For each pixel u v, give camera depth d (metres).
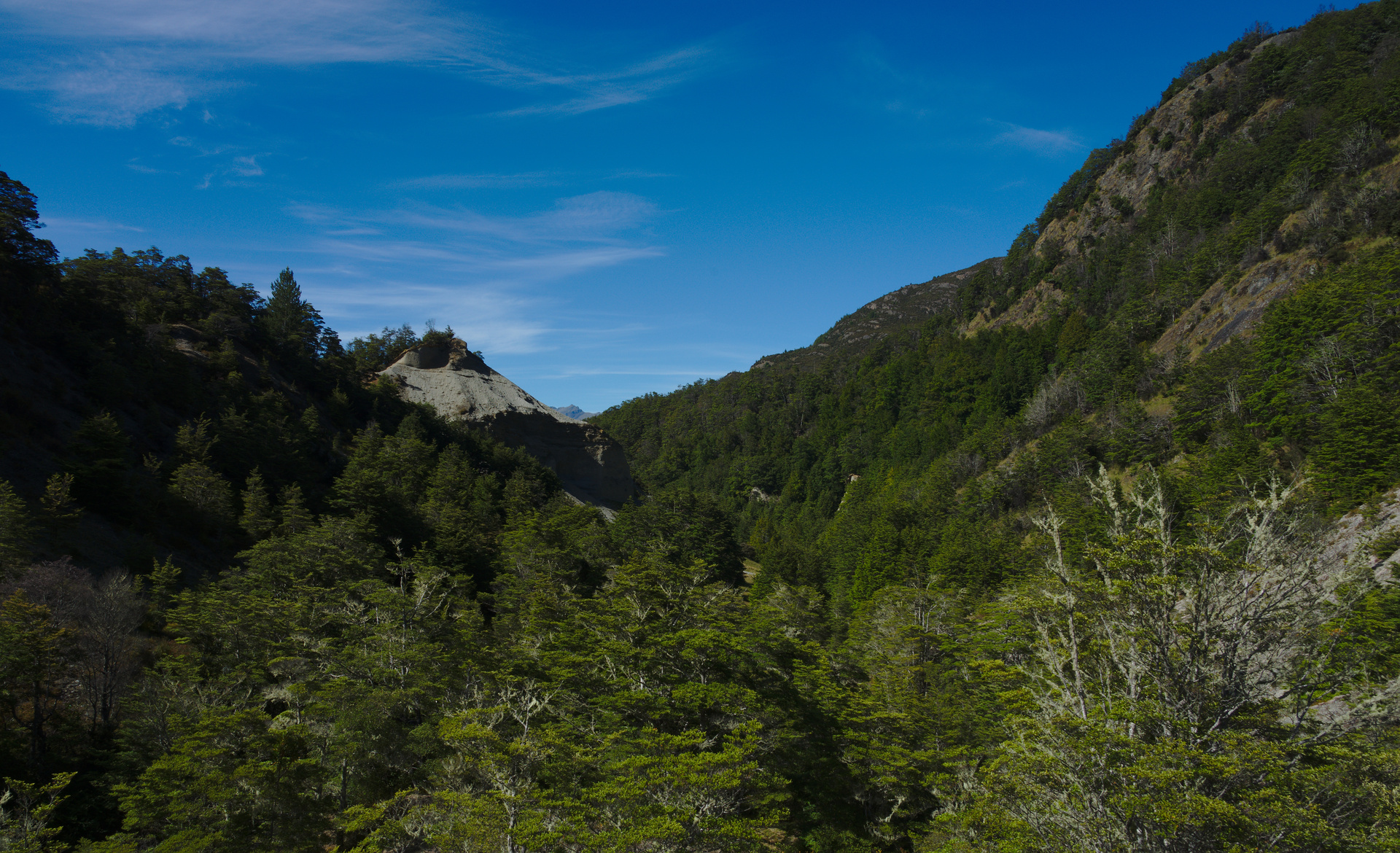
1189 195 171.25
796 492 194.12
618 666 35.56
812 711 36.69
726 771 25.48
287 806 27.39
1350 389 62.56
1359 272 80.00
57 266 77.88
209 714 30.98
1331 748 13.63
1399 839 12.84
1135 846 13.81
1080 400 125.31
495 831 22.48
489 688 34.31
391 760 31.73
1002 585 70.56
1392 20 158.38
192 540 55.91
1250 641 15.10
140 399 71.06
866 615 65.75
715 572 83.56
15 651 29.19
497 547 70.69
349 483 63.09
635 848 23.06
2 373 58.62
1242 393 84.00
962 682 45.12
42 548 42.00
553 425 141.75
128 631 36.12
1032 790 15.67
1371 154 114.81
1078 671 16.39
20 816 23.98
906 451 174.62
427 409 120.75
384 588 44.50
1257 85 180.12
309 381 106.19
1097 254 191.12
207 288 109.12
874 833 34.62
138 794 27.39
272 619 40.34
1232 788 13.94
